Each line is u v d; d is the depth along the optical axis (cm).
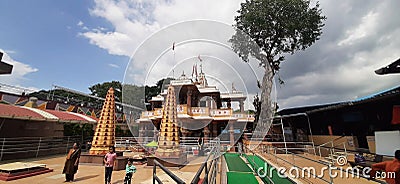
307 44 1262
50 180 727
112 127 1088
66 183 692
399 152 411
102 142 1049
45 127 1478
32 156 1330
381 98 721
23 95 1509
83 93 2261
